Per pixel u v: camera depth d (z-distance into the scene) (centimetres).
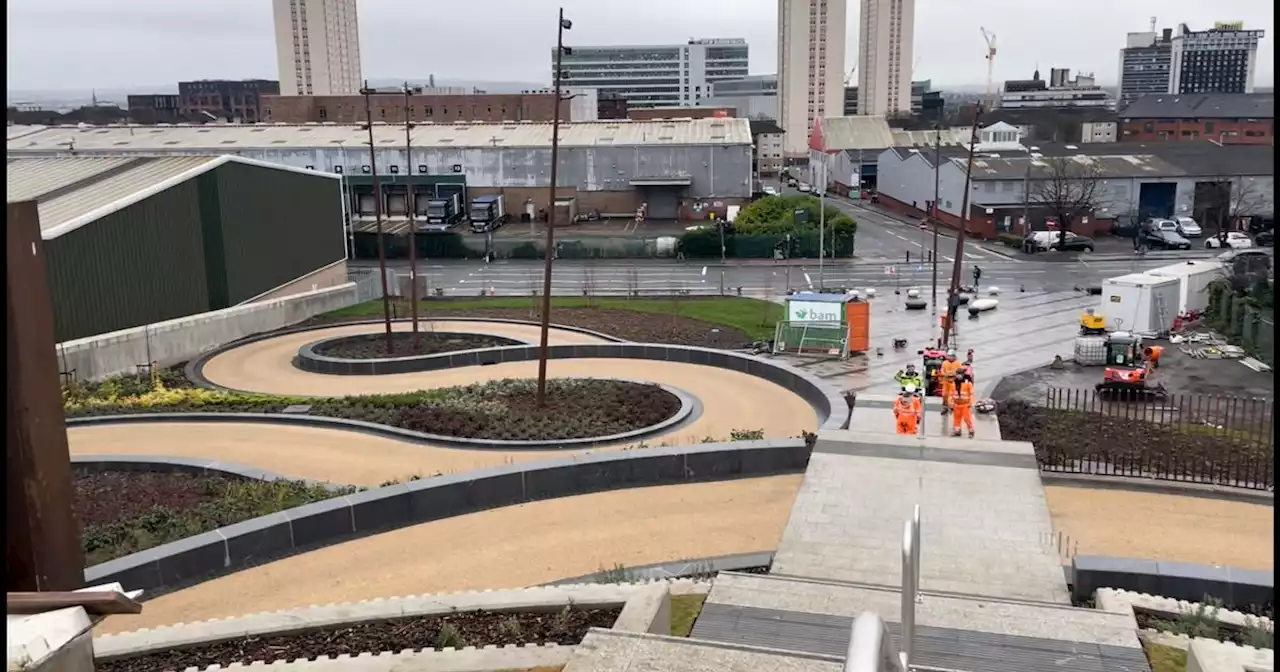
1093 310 4756
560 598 1070
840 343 3803
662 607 995
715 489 1831
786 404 2708
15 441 546
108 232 3559
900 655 552
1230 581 1194
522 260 6969
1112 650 908
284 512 1590
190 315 4072
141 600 1389
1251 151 8344
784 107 16788
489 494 1761
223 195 4338
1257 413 2833
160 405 2683
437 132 9138
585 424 2400
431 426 2373
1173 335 3947
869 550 1381
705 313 4666
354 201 8669
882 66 19588
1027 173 7438
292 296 4703
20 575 555
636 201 8631
